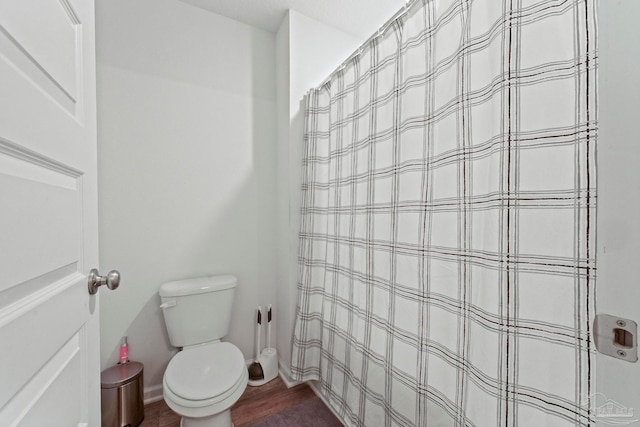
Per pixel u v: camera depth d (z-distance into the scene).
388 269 1.13
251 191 1.87
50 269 0.48
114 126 1.48
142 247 1.56
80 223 0.62
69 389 0.55
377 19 1.78
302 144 1.77
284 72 1.79
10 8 0.38
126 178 1.51
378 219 1.19
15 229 0.39
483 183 0.77
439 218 0.91
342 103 1.45
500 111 0.69
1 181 0.36
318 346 1.63
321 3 1.65
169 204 1.63
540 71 0.62
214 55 1.74
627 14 0.31
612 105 0.32
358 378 1.28
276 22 1.83
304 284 1.65
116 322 1.50
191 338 1.52
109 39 1.46
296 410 1.52
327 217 1.59
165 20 1.60
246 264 1.86
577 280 0.57
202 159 1.71
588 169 0.56
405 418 1.02
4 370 0.36
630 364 0.31
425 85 0.97
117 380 1.33
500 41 0.70
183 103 1.66
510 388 0.66
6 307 0.37
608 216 0.32
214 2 1.65
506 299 0.67
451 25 0.88
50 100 0.49
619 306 0.31
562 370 0.59
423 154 0.98
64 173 0.55
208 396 1.10
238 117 1.82
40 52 0.46
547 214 0.61
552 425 0.59
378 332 1.17
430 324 0.94
